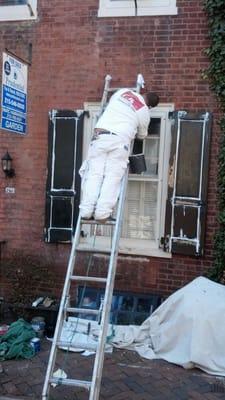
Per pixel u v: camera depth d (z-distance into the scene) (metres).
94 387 3.56
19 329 5.21
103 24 5.93
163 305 5.23
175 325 4.95
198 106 5.65
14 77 5.43
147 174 5.97
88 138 6.02
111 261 4.02
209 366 4.68
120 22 5.87
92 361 4.92
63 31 6.07
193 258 5.73
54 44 6.10
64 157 6.04
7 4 6.26
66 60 6.07
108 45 5.92
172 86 5.74
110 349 5.12
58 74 6.10
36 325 5.57
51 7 6.09
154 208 5.98
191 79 5.67
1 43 6.29
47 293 6.21
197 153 5.59
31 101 6.21
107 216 4.29
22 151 6.27
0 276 6.39
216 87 5.55
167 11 5.71
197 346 4.70
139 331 5.28
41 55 6.15
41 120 6.19
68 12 6.04
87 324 5.46
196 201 5.59
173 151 5.66
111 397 4.17
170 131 5.73
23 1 6.22
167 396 4.22
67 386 4.37
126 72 5.88
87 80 6.01
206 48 5.61
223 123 5.52
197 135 5.59
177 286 5.81
